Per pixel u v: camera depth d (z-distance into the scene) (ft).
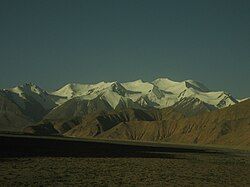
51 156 255.70
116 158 268.82
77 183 142.61
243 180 175.11
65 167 194.49
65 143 437.58
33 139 483.10
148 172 190.70
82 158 254.06
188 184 155.02
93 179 155.74
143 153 339.77
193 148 495.82
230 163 277.23
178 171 202.80
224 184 159.22
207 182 163.53
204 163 265.75
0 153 251.19
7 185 129.39
